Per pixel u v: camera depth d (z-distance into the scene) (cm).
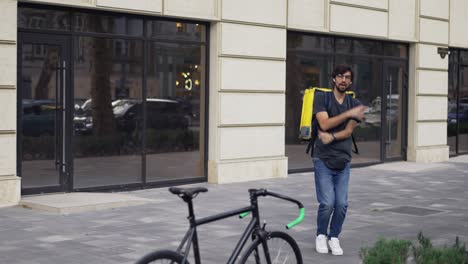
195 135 1411
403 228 990
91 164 1252
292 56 1600
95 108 1252
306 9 1595
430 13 1945
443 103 2009
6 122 1111
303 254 816
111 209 1110
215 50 1408
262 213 1093
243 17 1445
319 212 816
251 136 1472
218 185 1395
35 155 1176
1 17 1099
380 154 1852
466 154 2147
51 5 1180
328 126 792
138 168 1323
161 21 1345
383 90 1848
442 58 1994
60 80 1203
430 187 1441
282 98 1535
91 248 830
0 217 1027
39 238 884
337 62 1712
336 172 812
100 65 1257
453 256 614
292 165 1608
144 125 1326
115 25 1276
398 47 1894
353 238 913
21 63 1150
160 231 937
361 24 1736
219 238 895
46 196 1169
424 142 1944
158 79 1345
